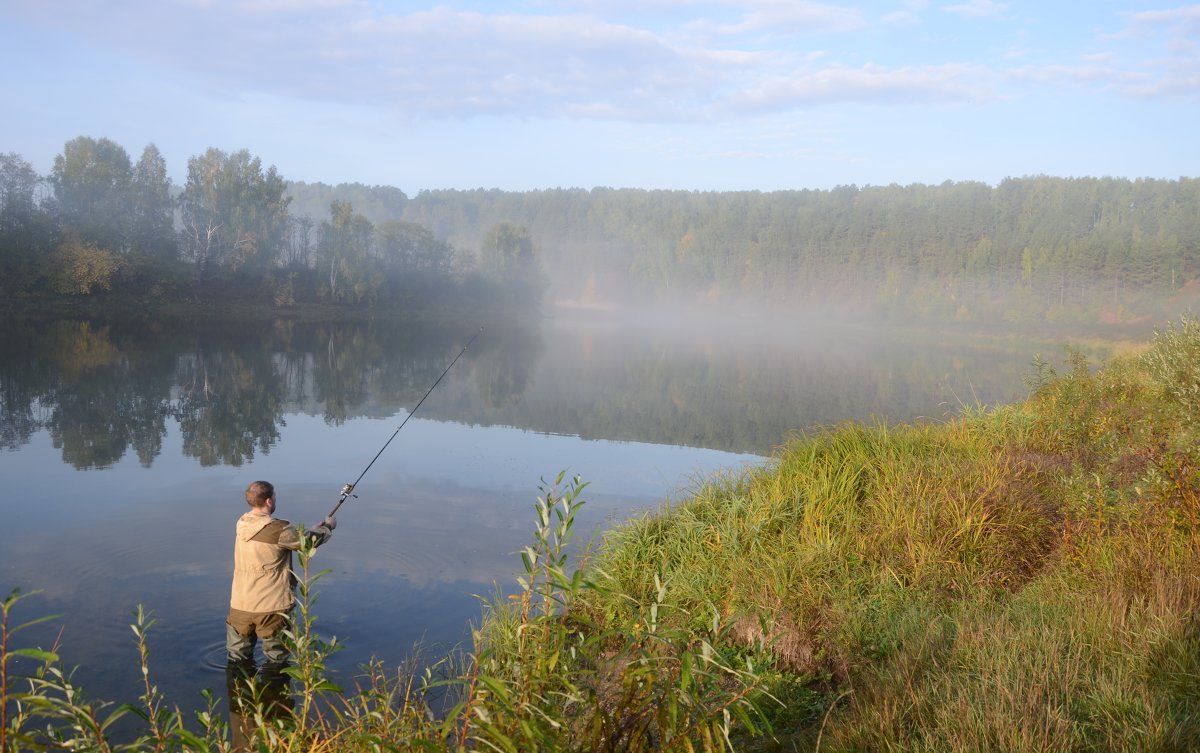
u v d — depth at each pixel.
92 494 10.54
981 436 9.26
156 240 71.56
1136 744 3.03
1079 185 192.12
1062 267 140.25
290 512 9.88
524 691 2.58
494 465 13.54
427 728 2.86
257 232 79.88
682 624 5.39
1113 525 6.02
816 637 5.06
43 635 5.92
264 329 58.62
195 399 20.97
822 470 7.43
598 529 9.09
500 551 8.44
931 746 3.23
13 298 59.03
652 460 14.62
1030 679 3.69
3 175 62.53
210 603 6.70
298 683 5.30
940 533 6.11
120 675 5.32
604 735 2.69
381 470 12.80
